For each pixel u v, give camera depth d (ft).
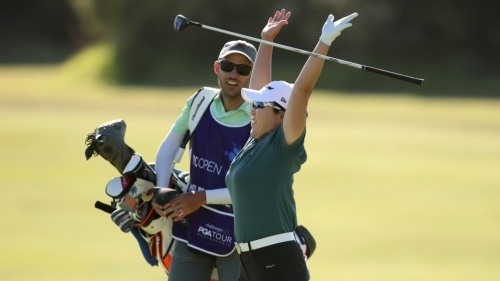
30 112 392.88
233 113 69.05
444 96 545.85
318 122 379.35
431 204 198.18
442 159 276.00
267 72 69.67
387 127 365.40
